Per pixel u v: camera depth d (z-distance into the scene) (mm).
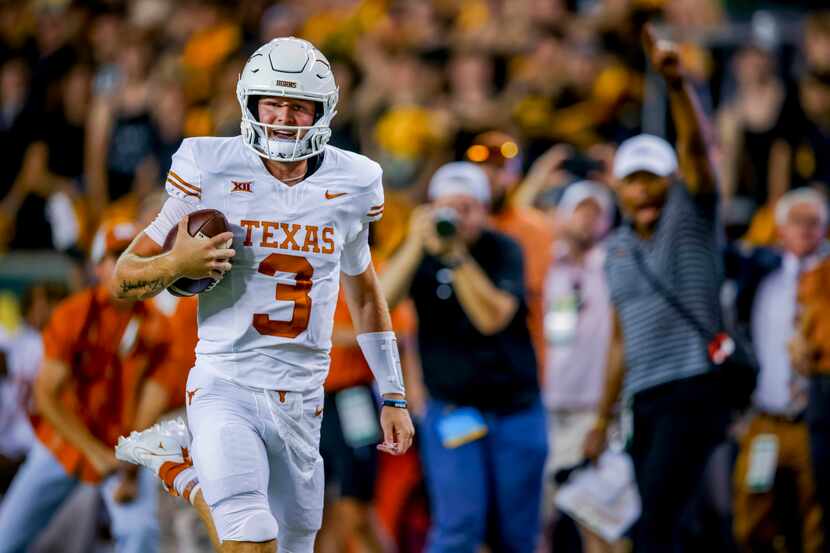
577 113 35500
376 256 28484
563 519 27828
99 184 39281
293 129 15734
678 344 22328
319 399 16562
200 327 16203
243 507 15398
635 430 22812
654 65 21312
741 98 34438
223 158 15914
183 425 17172
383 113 38438
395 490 28328
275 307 15953
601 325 27547
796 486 26781
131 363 23656
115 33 46375
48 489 24203
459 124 35469
